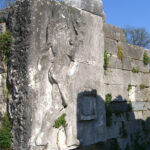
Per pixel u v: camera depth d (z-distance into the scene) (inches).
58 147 171.2
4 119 168.9
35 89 161.3
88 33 203.9
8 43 173.9
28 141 155.2
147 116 289.9
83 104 192.7
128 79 264.7
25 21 165.2
